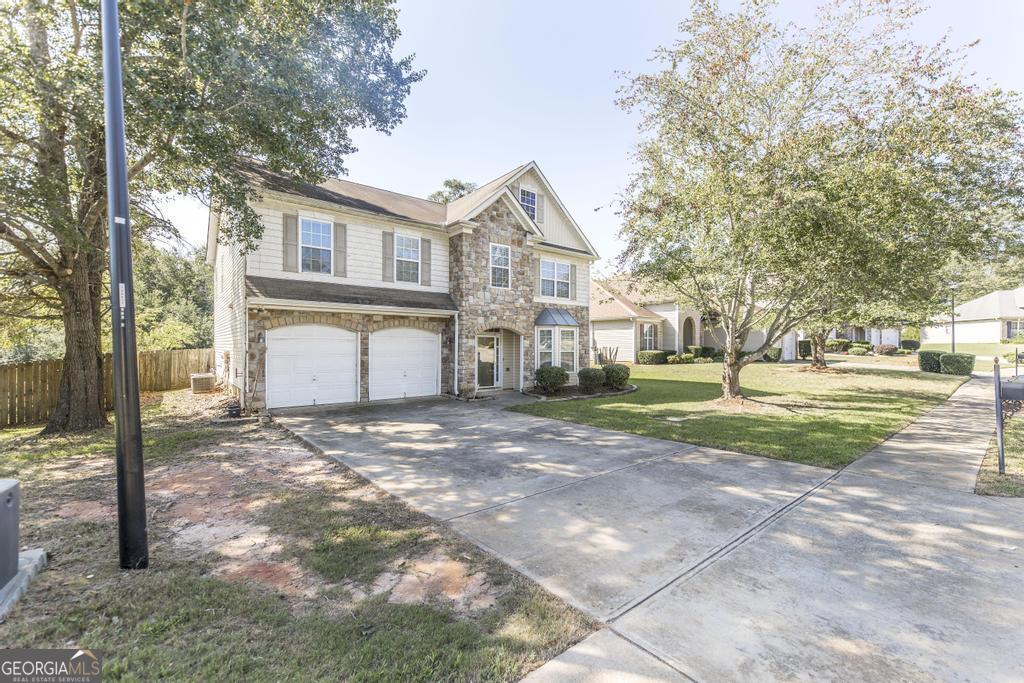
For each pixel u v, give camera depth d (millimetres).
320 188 12898
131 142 7367
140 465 3506
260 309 10773
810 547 3969
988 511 4773
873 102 9578
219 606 3010
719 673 2418
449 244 14609
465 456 7141
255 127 7793
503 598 3150
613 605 3074
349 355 12352
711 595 3205
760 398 13922
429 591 3240
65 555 3676
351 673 2400
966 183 8500
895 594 3213
